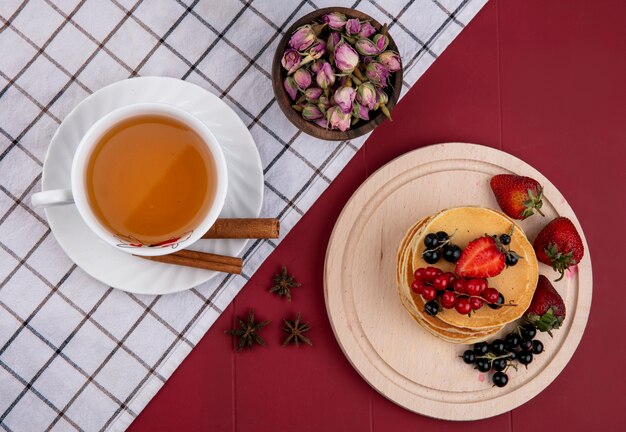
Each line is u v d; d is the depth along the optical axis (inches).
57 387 28.1
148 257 26.3
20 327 28.0
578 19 30.6
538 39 30.5
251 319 28.8
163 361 28.4
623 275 30.5
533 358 29.3
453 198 29.1
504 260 26.8
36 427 28.0
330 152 28.9
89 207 24.0
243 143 26.2
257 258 28.8
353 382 29.6
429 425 29.7
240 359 29.2
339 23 26.2
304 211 28.9
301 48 26.0
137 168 24.5
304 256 29.4
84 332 28.2
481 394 29.1
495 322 27.1
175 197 24.7
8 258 28.0
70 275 28.2
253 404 29.2
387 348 28.8
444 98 30.0
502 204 28.8
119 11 28.2
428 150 28.9
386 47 26.5
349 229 28.7
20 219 28.0
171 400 29.0
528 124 30.3
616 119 30.7
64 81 28.1
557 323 28.1
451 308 27.0
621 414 30.3
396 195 28.9
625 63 30.6
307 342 29.0
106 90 25.6
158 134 24.4
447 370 28.9
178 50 28.4
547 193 29.3
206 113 26.1
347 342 28.6
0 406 27.9
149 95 25.9
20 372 28.0
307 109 26.5
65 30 28.1
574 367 30.3
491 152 29.1
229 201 26.5
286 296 29.3
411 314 28.0
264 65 28.6
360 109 26.3
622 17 30.6
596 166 30.6
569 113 30.5
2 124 27.9
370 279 28.8
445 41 29.4
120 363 28.3
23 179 28.0
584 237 29.5
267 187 28.7
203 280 26.5
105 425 28.2
